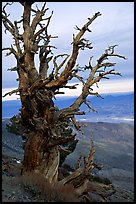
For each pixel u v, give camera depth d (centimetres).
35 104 1659
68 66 1644
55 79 1662
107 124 16562
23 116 1694
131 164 7756
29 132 1778
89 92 1781
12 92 1658
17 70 1686
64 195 1452
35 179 1506
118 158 8300
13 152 3747
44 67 1848
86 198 1686
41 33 1814
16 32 1730
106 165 6581
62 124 1744
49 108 1670
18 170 1920
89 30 1672
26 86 1648
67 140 1689
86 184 1683
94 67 1789
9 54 1684
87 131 13425
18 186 1433
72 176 1683
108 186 1756
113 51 1775
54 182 1627
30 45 1702
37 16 1827
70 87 1692
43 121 1669
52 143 1688
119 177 4956
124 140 13338
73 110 1734
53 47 1823
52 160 1717
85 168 1714
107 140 12700
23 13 1766
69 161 5459
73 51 1656
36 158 1678
